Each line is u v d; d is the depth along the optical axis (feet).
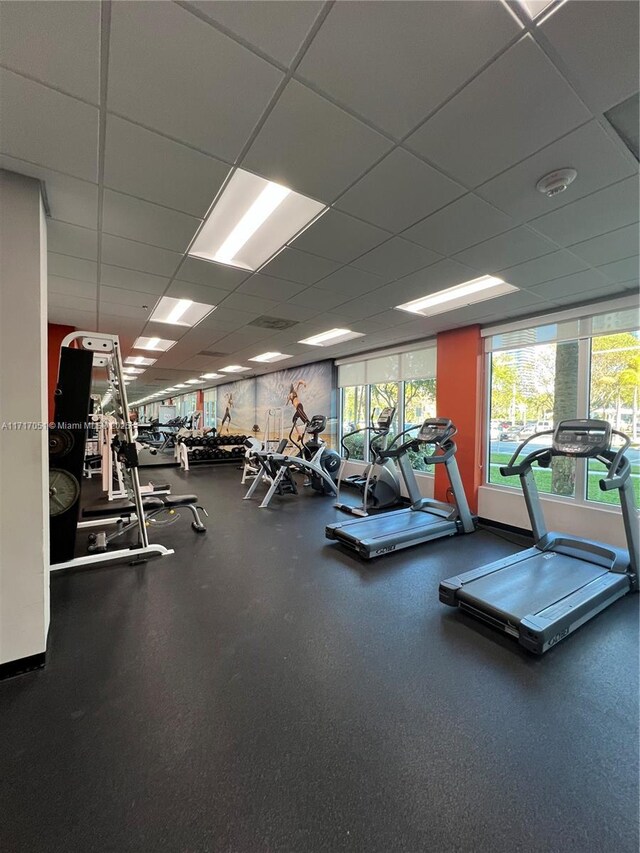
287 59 4.42
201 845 4.03
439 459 14.76
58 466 11.11
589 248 9.28
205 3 3.79
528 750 5.24
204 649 7.46
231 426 42.73
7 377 6.42
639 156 6.03
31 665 6.73
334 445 26.81
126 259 10.02
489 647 7.64
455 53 4.33
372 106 5.09
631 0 3.75
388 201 7.34
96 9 3.85
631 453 12.60
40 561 6.73
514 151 5.96
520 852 3.98
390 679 6.66
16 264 6.50
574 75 4.61
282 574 11.09
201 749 5.19
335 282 11.64
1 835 4.12
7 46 4.24
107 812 4.36
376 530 13.62
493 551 13.12
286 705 6.02
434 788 4.67
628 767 4.98
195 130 5.56
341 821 4.28
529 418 15.39
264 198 7.64
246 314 15.38
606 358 13.12
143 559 12.11
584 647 7.67
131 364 29.37
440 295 13.16
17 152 6.01
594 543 11.14
